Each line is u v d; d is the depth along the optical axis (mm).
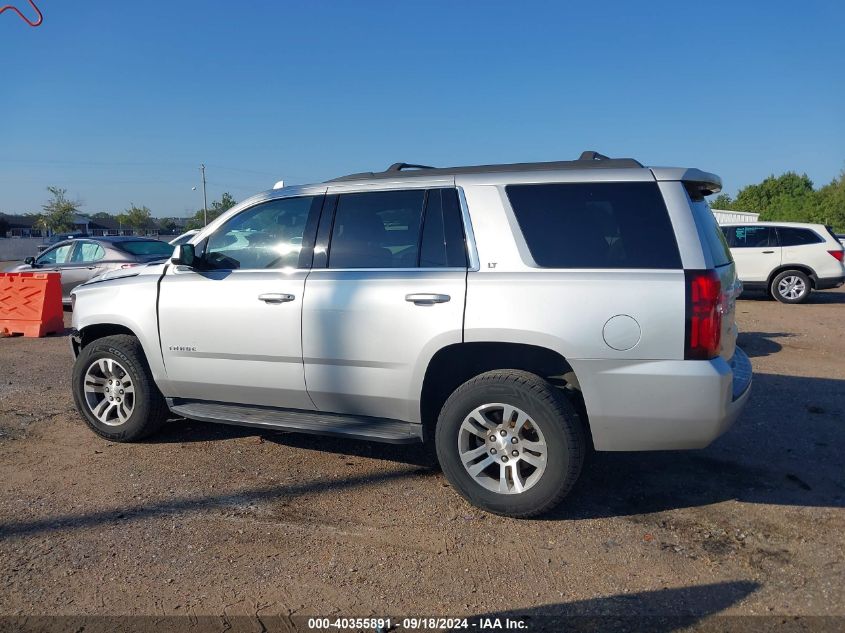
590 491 4375
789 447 5176
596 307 3695
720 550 3613
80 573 3412
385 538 3773
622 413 3711
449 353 4133
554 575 3379
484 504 3984
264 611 3092
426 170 4449
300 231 4629
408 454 5086
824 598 3158
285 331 4457
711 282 3613
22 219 80375
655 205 3805
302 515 4062
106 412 5301
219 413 4836
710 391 3590
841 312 13328
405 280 4133
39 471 4754
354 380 4301
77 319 5328
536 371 4156
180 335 4828
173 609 3105
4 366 8227
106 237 13422
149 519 4008
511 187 4086
